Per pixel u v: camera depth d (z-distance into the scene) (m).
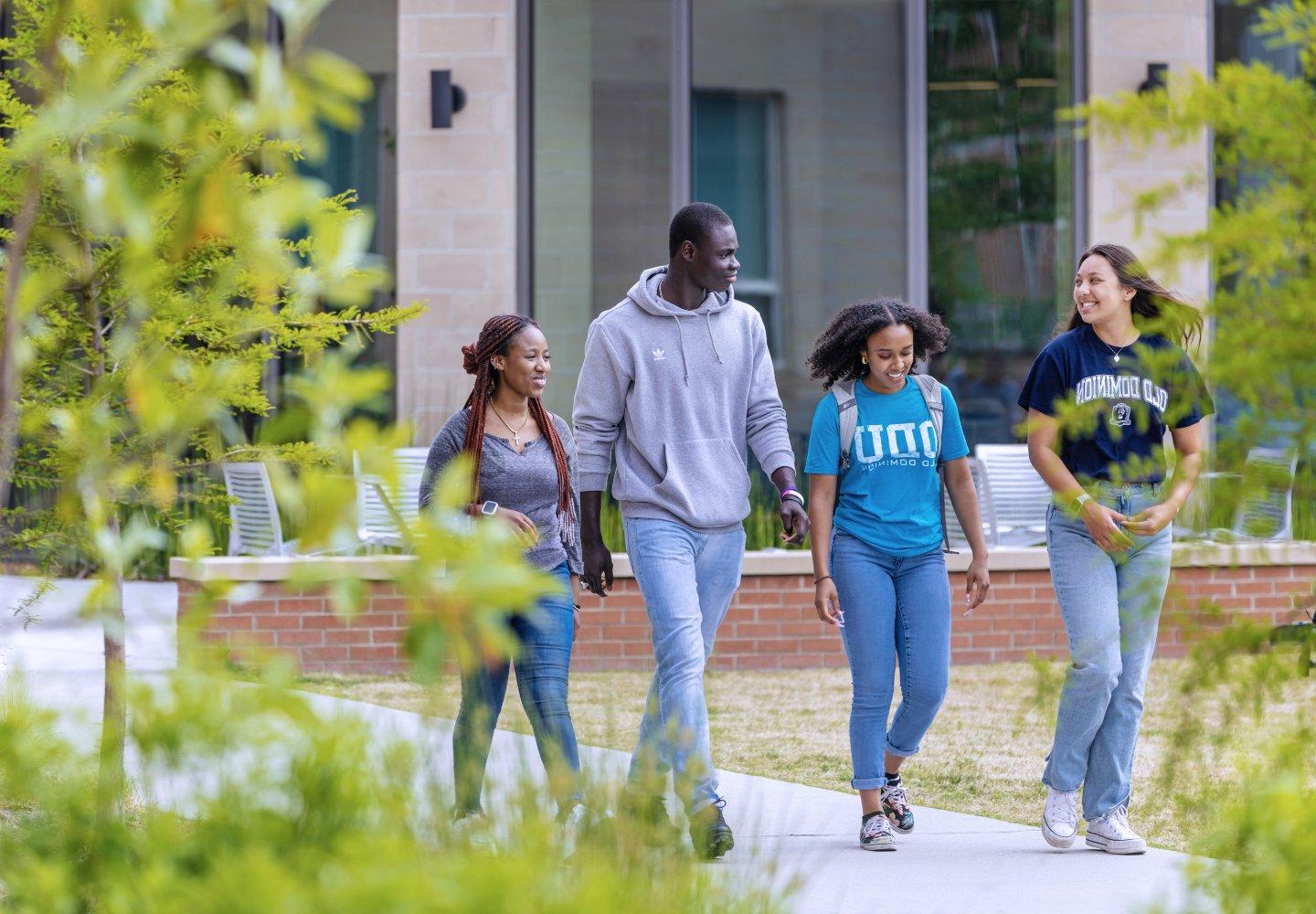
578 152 36.44
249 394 12.72
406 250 35.53
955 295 37.25
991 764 19.64
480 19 35.50
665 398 14.95
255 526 26.33
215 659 7.29
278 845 7.25
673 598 14.45
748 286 36.97
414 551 5.16
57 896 7.02
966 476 15.59
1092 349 14.70
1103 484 14.08
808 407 36.97
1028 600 28.02
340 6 35.97
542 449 14.52
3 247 12.77
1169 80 7.07
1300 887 7.18
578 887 6.98
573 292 36.44
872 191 37.16
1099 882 13.73
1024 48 37.16
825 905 12.81
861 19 37.09
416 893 6.17
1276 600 26.44
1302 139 6.87
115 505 11.95
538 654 13.83
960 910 12.72
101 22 5.54
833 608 15.03
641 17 36.59
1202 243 6.92
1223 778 9.77
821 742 21.00
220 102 4.68
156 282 10.87
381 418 32.59
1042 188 37.19
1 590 28.80
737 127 36.88
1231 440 7.09
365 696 22.08
